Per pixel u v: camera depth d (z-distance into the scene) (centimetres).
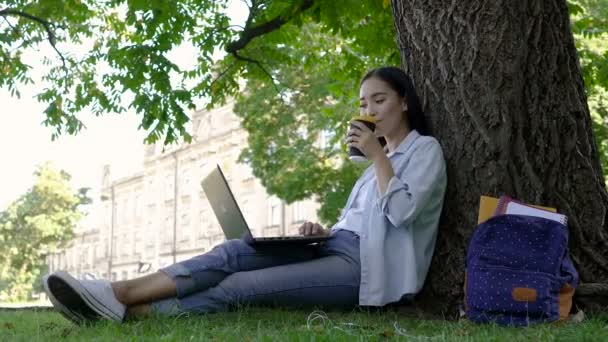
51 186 4938
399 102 364
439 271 357
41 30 1157
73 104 1181
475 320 299
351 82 1039
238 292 326
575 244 345
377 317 324
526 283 290
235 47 816
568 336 235
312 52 1138
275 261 341
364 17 780
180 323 287
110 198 5784
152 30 864
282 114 1798
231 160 4253
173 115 943
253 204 3922
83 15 1109
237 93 1052
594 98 1320
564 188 349
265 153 1825
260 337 242
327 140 1750
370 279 333
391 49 807
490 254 299
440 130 370
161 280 314
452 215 357
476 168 353
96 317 307
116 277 5516
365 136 333
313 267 336
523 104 353
